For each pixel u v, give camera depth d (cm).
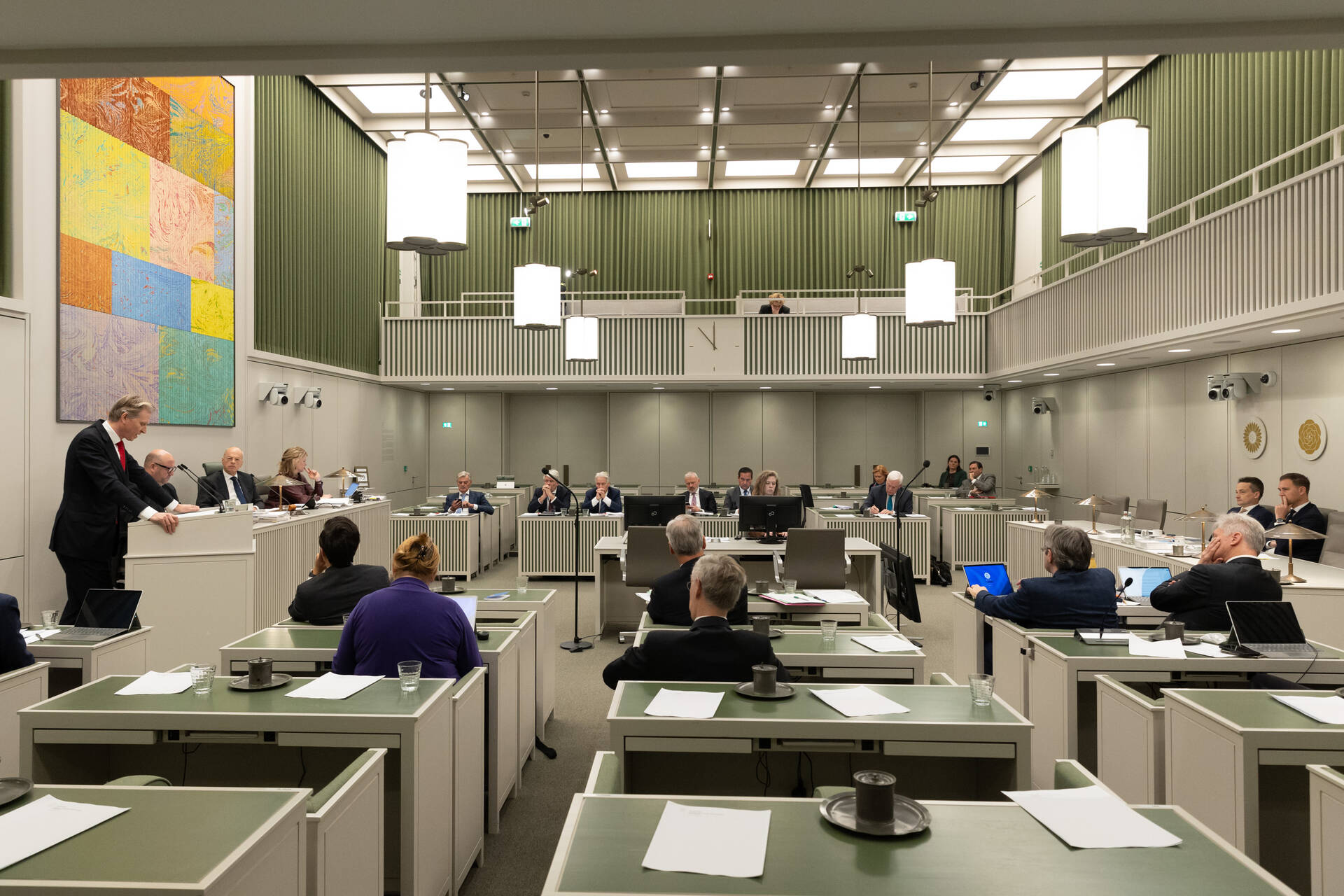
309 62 204
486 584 983
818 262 1388
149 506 507
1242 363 828
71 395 603
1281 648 332
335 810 198
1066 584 396
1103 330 889
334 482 1058
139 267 677
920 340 1185
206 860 150
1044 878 151
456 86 995
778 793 285
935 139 1191
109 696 265
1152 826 172
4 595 313
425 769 257
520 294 674
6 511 550
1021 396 1334
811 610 473
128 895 140
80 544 520
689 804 182
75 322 608
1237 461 839
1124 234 392
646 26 191
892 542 962
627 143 1192
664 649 285
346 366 1113
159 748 304
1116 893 145
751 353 1173
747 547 657
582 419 1437
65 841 158
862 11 184
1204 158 911
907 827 169
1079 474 1153
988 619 453
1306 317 605
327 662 340
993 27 192
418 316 1266
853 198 1391
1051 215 1220
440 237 398
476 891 305
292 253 962
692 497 988
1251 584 378
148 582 477
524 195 1402
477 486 1405
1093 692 369
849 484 1416
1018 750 236
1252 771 238
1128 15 185
